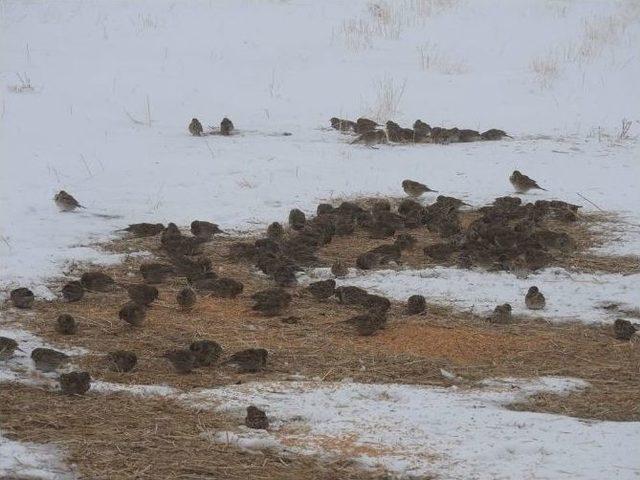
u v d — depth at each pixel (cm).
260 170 6575
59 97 8206
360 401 3061
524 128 7981
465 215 5769
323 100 8631
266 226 5453
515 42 10019
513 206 5644
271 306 4028
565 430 2817
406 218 5459
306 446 2691
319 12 10781
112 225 5391
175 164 6681
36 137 7206
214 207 5797
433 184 6394
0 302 4088
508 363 3506
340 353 3578
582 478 2488
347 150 7156
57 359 3338
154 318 3978
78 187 6112
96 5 10594
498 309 3947
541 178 6550
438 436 2761
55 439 2714
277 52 9706
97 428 2809
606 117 8238
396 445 2694
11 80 8519
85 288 4300
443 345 3681
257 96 8662
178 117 8094
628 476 2498
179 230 5244
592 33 10075
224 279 4281
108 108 8119
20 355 3475
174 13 10506
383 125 8006
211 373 3369
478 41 10088
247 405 2986
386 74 9219
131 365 3372
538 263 4647
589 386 3272
